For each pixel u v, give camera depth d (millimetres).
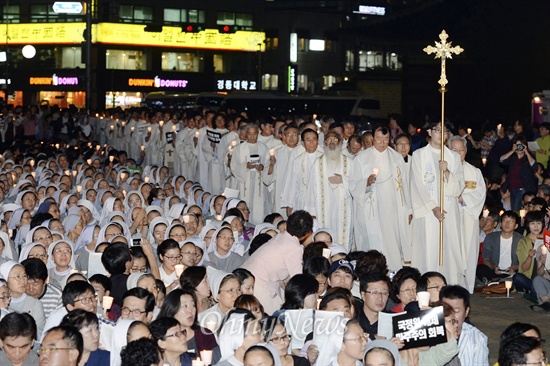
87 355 8664
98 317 9141
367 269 11367
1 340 8648
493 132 26375
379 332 8648
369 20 46062
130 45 74438
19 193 18766
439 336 8289
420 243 15344
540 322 13297
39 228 13297
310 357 8633
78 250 14383
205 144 25234
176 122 31031
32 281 10898
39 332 10680
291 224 11484
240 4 78250
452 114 48406
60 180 21594
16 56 76812
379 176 15875
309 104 55062
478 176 15352
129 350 7742
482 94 47500
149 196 19750
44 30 75312
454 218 15250
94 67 73688
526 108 46250
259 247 11742
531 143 24453
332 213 16797
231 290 9906
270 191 20016
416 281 10336
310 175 16797
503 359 7859
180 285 10523
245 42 77000
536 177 21297
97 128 41406
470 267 15320
